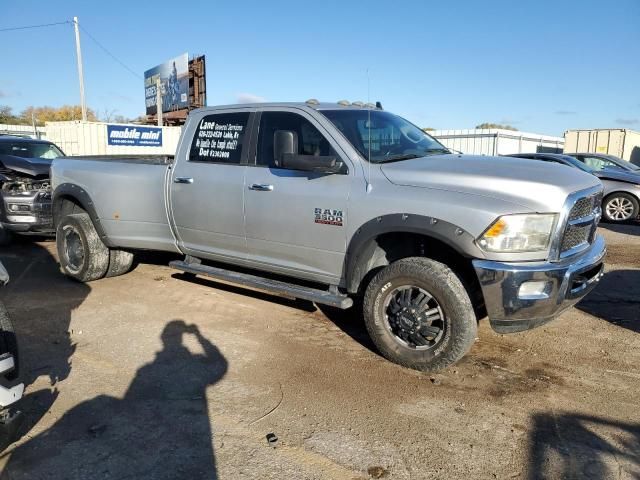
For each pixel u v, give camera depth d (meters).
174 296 5.93
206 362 4.24
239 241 5.05
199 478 2.82
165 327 4.99
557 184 3.72
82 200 6.19
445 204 3.79
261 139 4.93
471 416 3.45
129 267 6.71
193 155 5.41
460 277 3.94
